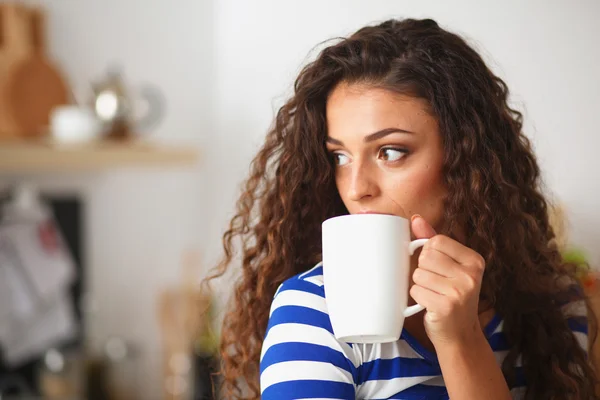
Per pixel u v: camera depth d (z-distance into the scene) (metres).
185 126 2.95
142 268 2.96
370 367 0.83
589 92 2.22
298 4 2.57
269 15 2.64
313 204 0.95
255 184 1.03
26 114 2.63
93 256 2.92
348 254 0.74
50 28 2.84
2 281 2.75
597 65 2.22
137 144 2.59
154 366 2.97
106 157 2.55
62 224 2.88
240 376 1.02
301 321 0.81
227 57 2.82
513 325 0.96
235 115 2.79
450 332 0.76
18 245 2.76
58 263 2.82
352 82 0.84
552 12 2.23
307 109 0.90
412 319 0.88
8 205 2.81
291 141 0.94
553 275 1.01
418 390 0.85
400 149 0.83
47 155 2.49
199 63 2.94
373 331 0.74
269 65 2.65
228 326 1.03
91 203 2.92
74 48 2.86
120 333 2.95
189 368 2.63
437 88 0.84
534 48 2.23
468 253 0.76
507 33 2.24
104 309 2.93
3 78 2.61
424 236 0.78
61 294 2.85
